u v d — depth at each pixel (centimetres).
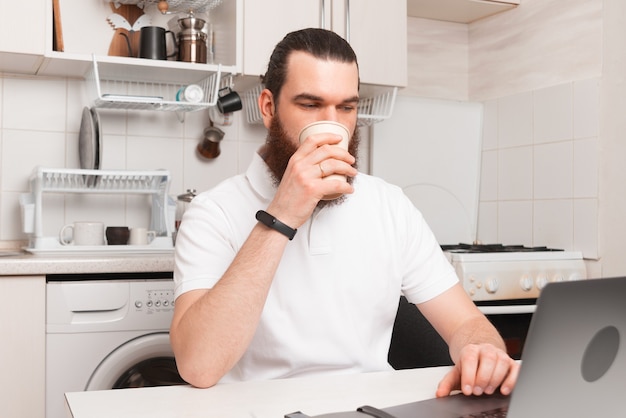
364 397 87
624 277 61
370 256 127
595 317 60
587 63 246
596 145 241
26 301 185
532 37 271
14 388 183
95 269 190
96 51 244
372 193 133
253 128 269
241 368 122
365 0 251
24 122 237
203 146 257
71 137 243
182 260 117
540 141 265
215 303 98
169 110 244
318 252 123
